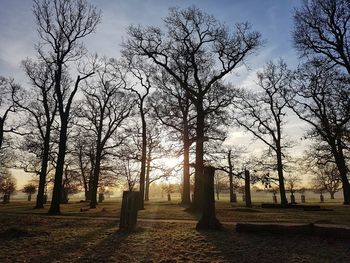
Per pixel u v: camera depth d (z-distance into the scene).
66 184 53.56
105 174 51.50
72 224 16.06
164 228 14.47
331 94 29.84
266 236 11.91
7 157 45.94
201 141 26.39
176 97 33.22
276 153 37.81
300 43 29.03
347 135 29.42
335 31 27.58
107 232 13.45
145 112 32.78
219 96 31.08
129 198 14.15
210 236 12.11
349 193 38.94
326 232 11.43
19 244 10.98
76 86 25.91
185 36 26.92
